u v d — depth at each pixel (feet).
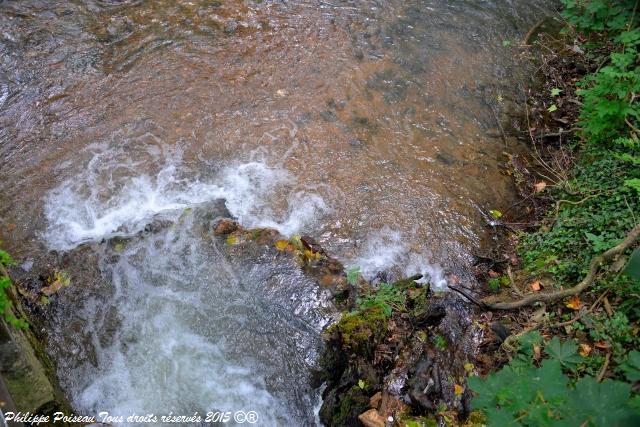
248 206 16.94
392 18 24.07
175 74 20.93
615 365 11.99
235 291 15.01
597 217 15.25
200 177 17.67
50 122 19.04
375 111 20.08
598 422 7.45
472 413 12.35
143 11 23.49
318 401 13.24
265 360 13.87
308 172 17.95
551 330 13.44
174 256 15.71
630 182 14.42
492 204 17.47
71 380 13.41
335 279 15.20
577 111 20.16
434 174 18.19
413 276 15.33
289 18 23.66
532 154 18.97
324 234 16.39
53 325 14.14
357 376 13.10
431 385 12.85
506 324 13.93
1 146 18.22
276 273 15.29
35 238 15.92
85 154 18.12
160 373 13.65
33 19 22.75
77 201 16.88
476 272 15.69
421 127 19.67
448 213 17.10
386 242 16.25
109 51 21.70
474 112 20.33
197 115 19.48
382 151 18.76
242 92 20.39
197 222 16.43
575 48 22.50
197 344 14.15
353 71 21.45
